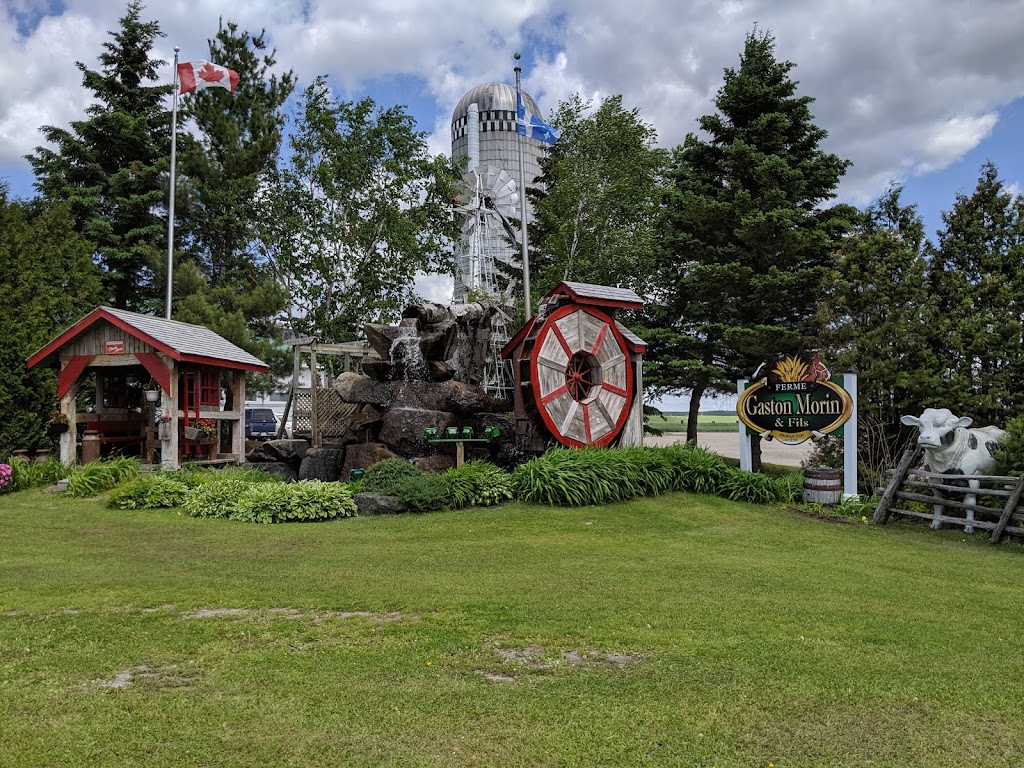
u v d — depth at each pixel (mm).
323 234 25781
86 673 4891
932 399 15688
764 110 21766
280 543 9633
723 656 5340
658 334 21828
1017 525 10938
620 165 25203
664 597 7023
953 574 8562
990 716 4395
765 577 8062
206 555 8867
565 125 25828
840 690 4734
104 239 25531
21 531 10469
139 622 6039
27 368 16578
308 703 4410
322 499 11570
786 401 14539
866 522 12383
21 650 5320
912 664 5285
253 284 27562
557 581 7609
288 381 29000
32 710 4277
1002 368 15875
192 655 5254
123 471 14328
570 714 4297
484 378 17312
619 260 23734
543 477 12695
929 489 12734
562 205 25797
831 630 6090
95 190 25484
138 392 19344
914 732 4164
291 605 6598
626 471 13312
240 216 26594
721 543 10195
